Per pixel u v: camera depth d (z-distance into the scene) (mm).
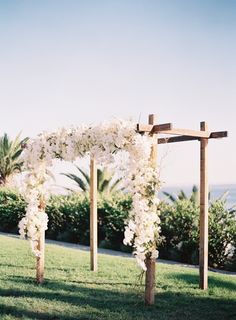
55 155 8031
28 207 8148
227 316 6340
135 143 6504
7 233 16812
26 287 7676
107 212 13734
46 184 8305
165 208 12344
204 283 7793
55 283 8031
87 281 8227
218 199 12273
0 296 7121
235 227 11086
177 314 6395
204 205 7828
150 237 6598
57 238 15297
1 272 8906
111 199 14117
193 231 11617
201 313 6457
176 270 9406
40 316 6199
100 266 9633
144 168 6598
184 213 11930
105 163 7016
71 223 14859
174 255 11898
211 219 11367
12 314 6277
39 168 8227
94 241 9141
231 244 11031
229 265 10945
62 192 16250
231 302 7055
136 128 6641
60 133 7859
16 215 16812
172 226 11961
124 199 13891
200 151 7859
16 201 17062
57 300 6945
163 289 7773
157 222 6754
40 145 8047
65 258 10531
